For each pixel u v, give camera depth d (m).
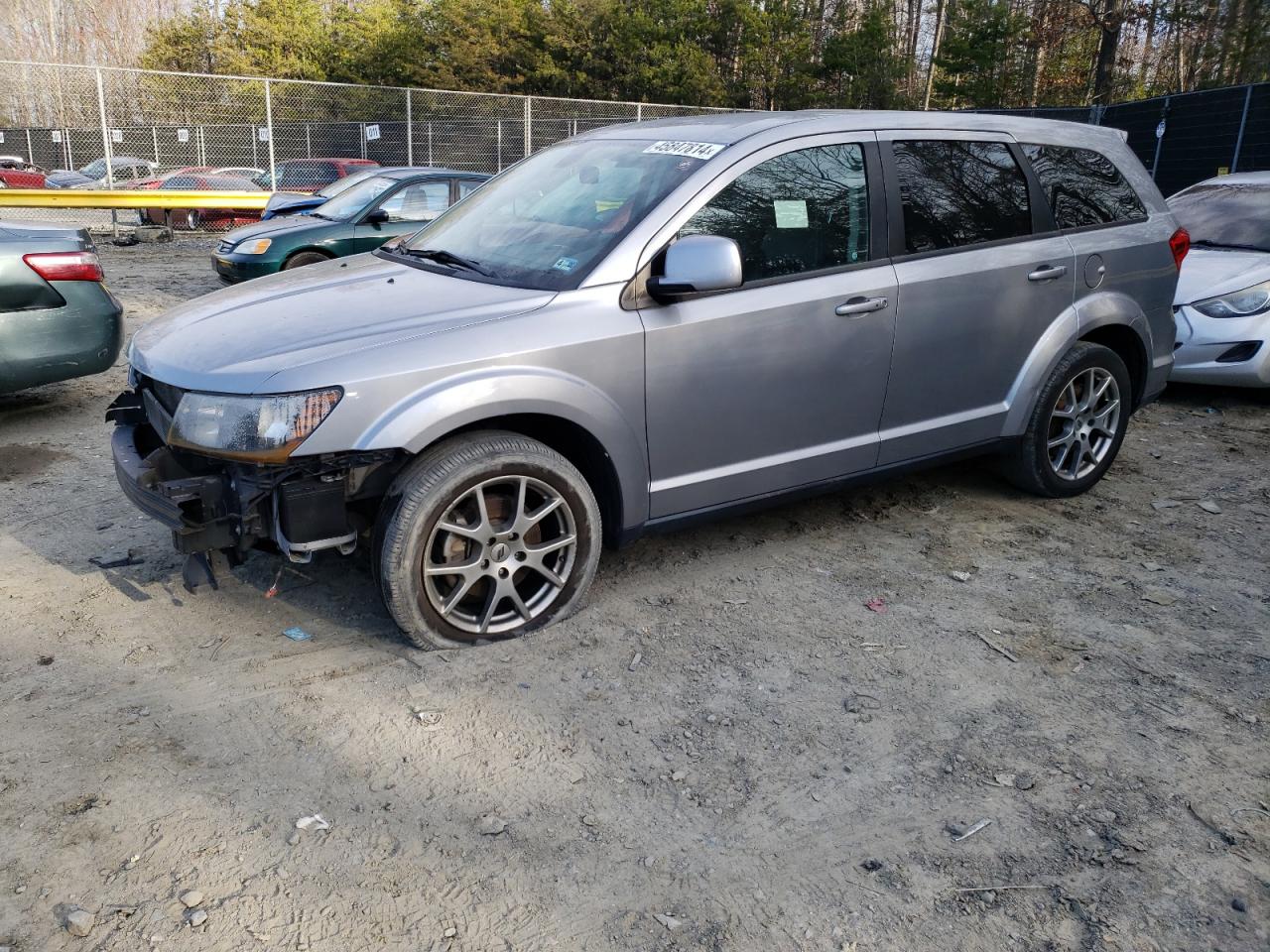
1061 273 4.52
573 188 3.99
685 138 3.97
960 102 37.47
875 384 4.06
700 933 2.26
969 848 2.54
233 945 2.17
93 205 16.09
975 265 4.24
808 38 35.47
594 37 34.97
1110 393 4.94
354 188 11.32
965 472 5.42
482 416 3.18
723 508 3.86
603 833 2.57
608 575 4.04
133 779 2.71
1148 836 2.59
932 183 4.20
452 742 2.92
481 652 3.42
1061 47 36.09
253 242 10.44
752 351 3.69
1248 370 6.70
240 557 3.28
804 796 2.73
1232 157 15.27
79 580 3.86
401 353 3.10
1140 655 3.52
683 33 34.94
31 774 2.71
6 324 5.36
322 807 2.63
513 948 2.20
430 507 3.17
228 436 3.03
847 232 3.95
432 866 2.43
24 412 6.27
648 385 3.49
